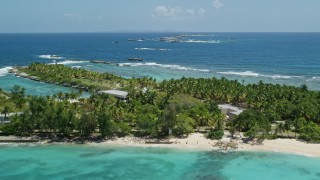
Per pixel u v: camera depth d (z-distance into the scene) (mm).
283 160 100562
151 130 114062
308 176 91812
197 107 132750
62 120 113000
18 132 114938
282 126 117375
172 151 106312
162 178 91062
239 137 116250
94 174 93188
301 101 145250
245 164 98500
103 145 110125
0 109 129500
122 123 117375
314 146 109375
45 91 192750
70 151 106125
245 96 154750
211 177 91500
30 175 92375
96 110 124750
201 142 112125
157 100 149625
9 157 102062
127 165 98062
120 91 176875
